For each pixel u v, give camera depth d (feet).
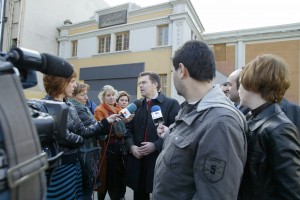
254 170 4.04
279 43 54.60
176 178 4.02
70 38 61.05
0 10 14.67
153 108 8.95
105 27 55.21
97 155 8.45
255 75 4.36
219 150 3.51
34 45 57.16
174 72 4.62
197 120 4.07
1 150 2.15
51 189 6.02
